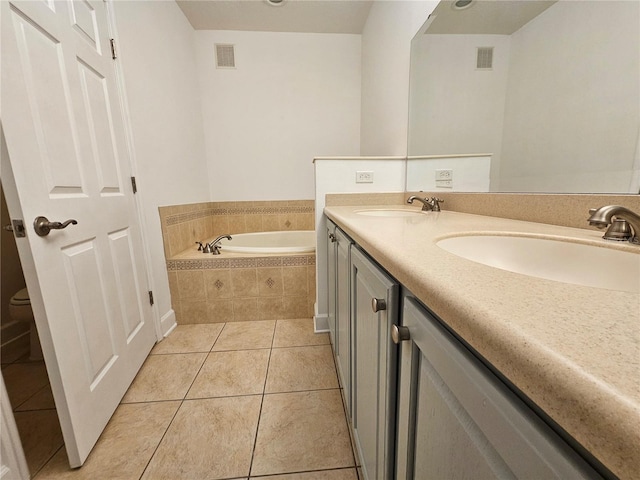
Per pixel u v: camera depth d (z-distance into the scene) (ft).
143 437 3.59
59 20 3.41
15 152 2.66
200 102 8.85
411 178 5.56
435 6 4.45
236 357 5.30
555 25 2.56
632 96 1.96
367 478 2.61
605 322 0.75
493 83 3.43
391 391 1.75
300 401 4.16
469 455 0.98
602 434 0.47
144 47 5.77
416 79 5.29
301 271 6.82
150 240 5.72
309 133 9.46
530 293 0.95
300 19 8.21
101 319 3.81
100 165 4.15
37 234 2.82
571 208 2.42
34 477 3.12
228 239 8.04
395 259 1.45
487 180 3.61
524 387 0.66
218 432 3.65
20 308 4.83
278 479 3.05
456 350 1.04
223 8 7.59
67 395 3.06
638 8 1.91
